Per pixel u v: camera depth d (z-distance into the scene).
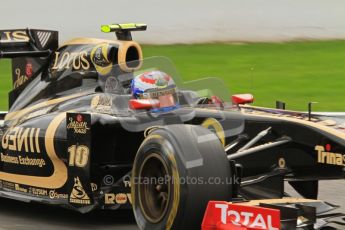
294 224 18.67
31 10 66.00
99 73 26.59
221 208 19.27
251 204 19.83
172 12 67.50
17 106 28.78
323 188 31.48
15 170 26.94
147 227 20.75
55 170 25.47
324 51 67.88
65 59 27.91
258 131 24.44
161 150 20.25
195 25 68.06
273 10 69.12
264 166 24.64
